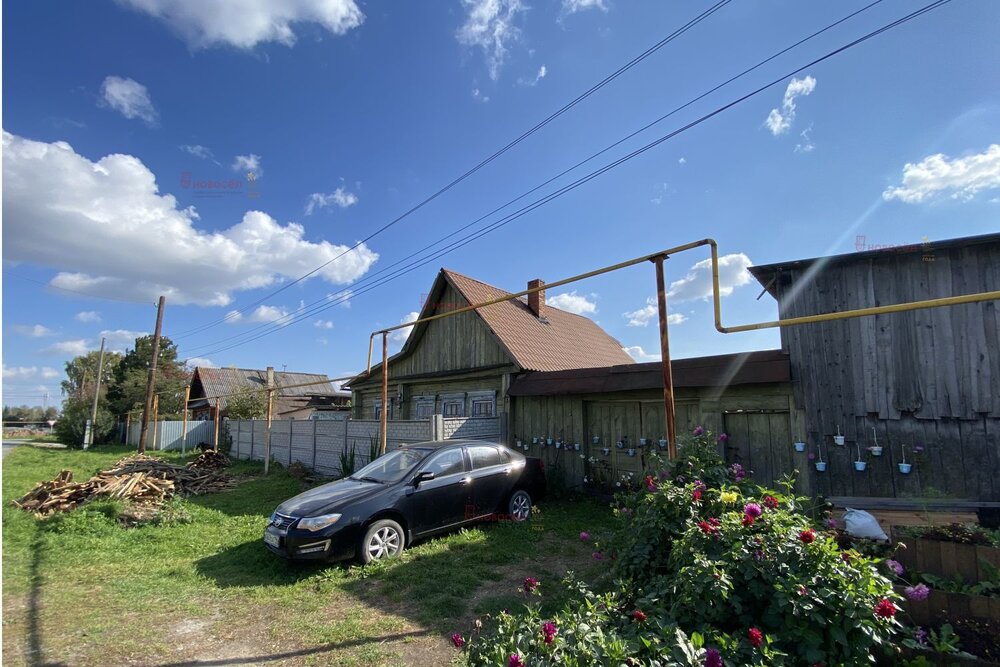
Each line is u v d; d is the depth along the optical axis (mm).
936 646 2656
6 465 17797
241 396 27844
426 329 15055
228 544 7098
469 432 10883
